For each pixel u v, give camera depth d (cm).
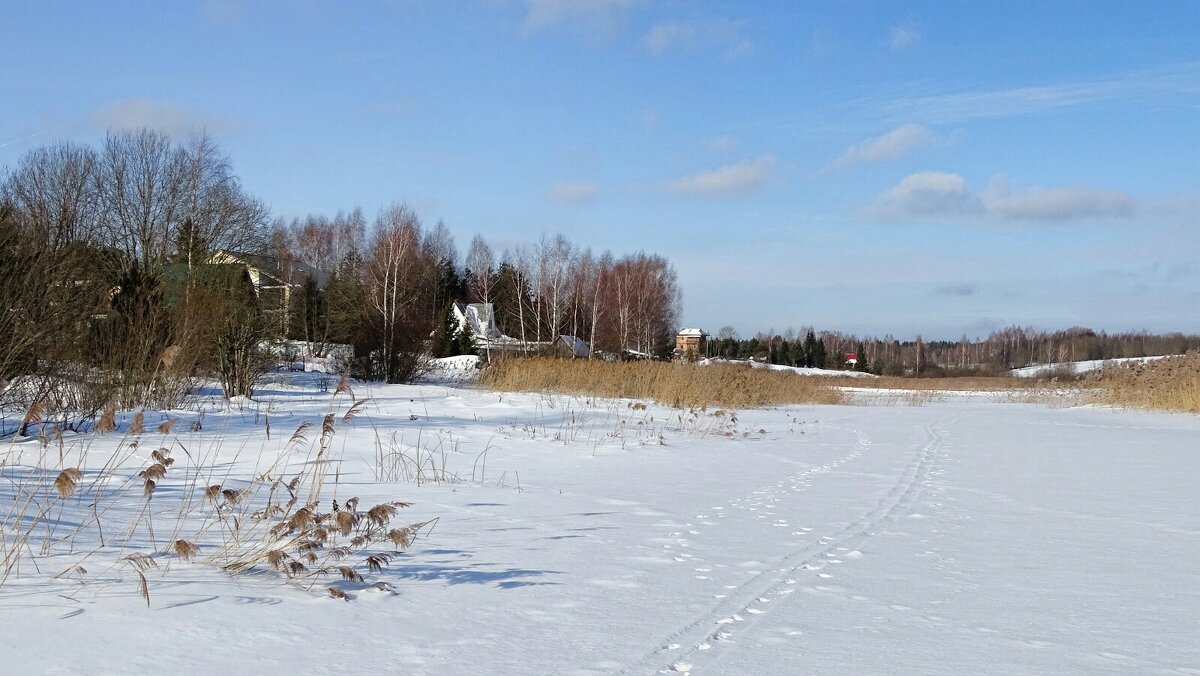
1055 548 611
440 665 343
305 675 325
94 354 1366
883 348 12275
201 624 375
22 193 2817
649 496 838
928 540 638
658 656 362
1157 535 665
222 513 615
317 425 1269
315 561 492
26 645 335
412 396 2033
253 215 3622
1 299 1103
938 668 355
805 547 605
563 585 480
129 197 3362
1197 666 361
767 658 363
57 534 520
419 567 511
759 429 1738
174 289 1795
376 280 4544
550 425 1527
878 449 1400
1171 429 1889
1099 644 390
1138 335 11306
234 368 1880
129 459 878
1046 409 2783
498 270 7125
